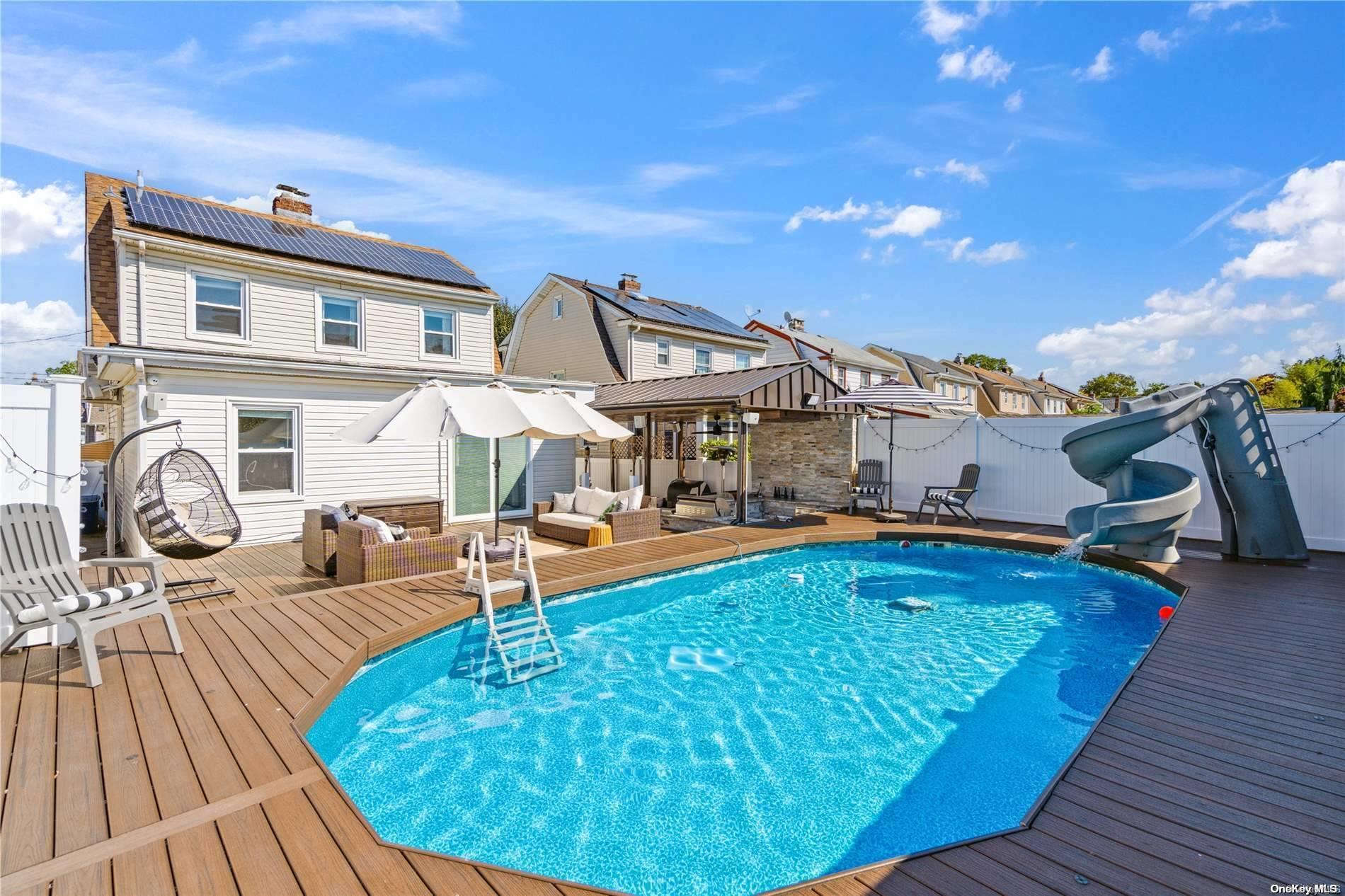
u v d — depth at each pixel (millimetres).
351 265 12945
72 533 5059
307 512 8688
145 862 2393
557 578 7336
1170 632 5391
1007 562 9516
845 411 13469
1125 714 3799
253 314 11766
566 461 15086
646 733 4539
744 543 9703
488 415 6500
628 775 3984
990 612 7297
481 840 3338
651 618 7219
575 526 10000
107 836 2553
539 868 3121
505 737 4496
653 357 20312
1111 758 3271
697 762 4137
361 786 3879
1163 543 7988
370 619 5762
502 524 12672
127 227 10633
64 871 2328
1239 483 8109
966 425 12531
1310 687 4219
